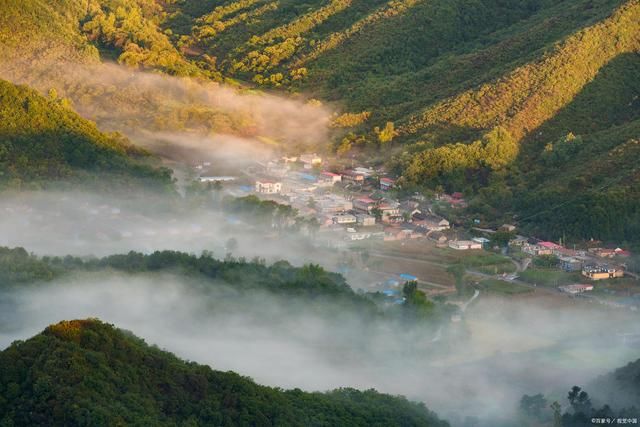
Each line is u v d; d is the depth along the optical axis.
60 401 197.12
